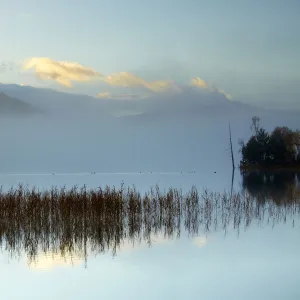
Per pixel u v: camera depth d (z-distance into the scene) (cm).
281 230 3178
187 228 3297
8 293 1895
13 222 3288
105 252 2609
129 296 1838
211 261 2347
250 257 2408
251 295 1817
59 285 1995
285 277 2047
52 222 3312
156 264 2311
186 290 1894
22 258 2505
